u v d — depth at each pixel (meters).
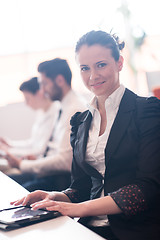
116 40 1.44
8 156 2.68
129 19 5.60
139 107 1.36
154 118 1.31
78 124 1.57
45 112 3.04
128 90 1.44
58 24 5.36
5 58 5.42
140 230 1.22
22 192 1.45
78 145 1.50
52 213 1.08
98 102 1.47
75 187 1.54
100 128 1.46
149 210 1.23
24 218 1.03
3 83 5.41
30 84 3.10
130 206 1.18
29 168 2.57
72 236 0.91
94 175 1.44
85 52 1.38
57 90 2.53
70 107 2.48
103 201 1.19
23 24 5.38
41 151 2.91
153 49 5.81
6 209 1.17
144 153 1.28
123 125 1.34
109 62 1.38
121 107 1.38
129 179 1.31
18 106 4.66
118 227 1.25
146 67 5.75
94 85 1.39
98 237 0.90
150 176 1.24
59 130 2.55
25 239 0.92
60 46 5.37
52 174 2.47
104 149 1.37
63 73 2.52
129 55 5.71
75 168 1.55
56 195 1.42
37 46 5.44
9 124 4.64
